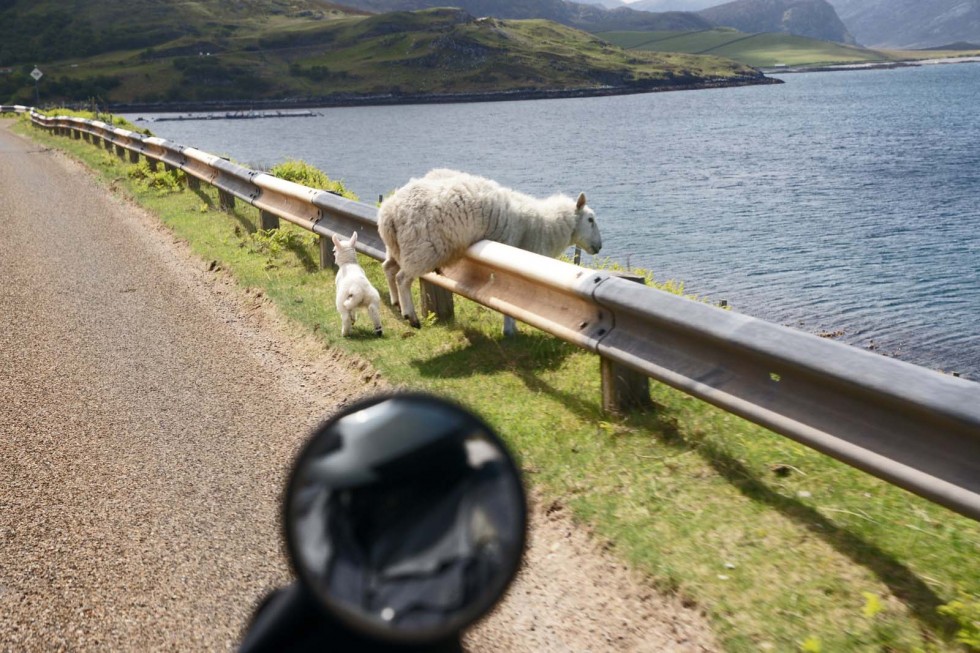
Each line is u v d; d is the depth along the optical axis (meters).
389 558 0.90
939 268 21.94
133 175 17.28
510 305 5.93
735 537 3.49
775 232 27.38
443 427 0.94
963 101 121.12
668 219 30.06
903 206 33.19
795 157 53.84
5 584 3.39
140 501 4.12
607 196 36.41
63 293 8.52
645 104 139.25
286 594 1.07
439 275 7.04
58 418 5.28
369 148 63.06
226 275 9.12
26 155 24.05
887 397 3.22
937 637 2.81
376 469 0.92
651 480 4.04
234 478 4.38
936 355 15.17
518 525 0.96
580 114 114.44
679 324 4.27
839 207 33.03
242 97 173.62
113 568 3.50
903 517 3.54
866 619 2.91
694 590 3.15
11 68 192.00
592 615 3.11
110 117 35.81
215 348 6.72
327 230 8.79
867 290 19.62
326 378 5.99
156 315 7.70
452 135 77.94
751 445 4.32
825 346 3.58
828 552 3.34
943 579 3.10
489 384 5.60
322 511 0.93
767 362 3.82
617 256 22.92
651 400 5.01
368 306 6.81
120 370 6.21
